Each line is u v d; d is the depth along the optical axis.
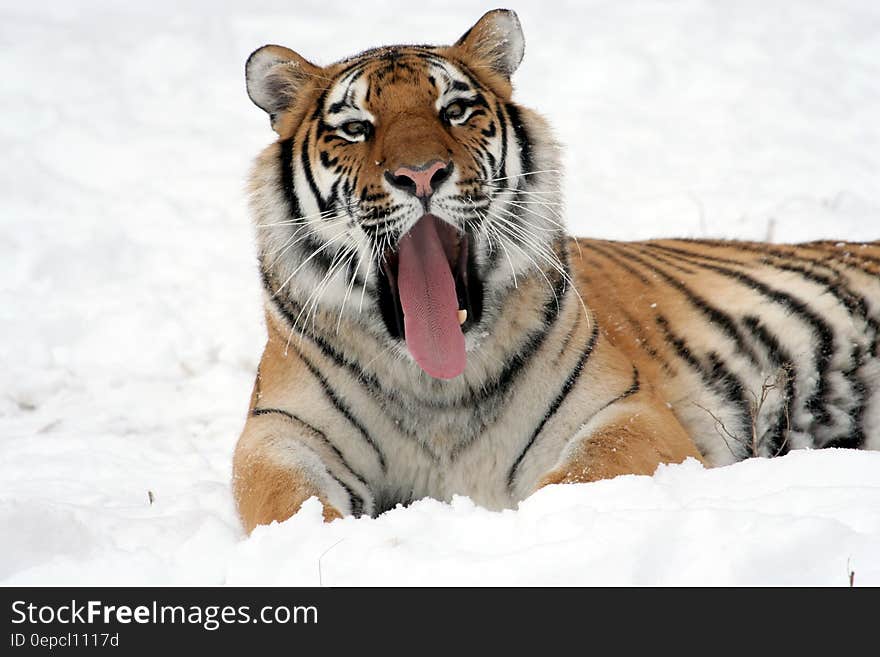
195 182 18.23
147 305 14.30
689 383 10.22
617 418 8.84
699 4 25.77
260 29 24.64
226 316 14.16
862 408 10.86
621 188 18.09
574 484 7.35
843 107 21.05
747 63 22.77
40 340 13.55
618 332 10.04
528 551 6.36
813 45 23.66
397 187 8.15
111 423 11.93
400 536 6.91
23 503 7.86
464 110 8.73
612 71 22.11
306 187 8.79
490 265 8.66
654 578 6.14
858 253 11.27
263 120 20.88
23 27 24.47
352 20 25.20
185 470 10.66
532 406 8.92
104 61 22.72
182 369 13.23
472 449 8.94
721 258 11.31
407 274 8.52
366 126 8.62
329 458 8.88
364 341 8.75
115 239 16.09
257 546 6.95
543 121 9.23
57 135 19.52
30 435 11.60
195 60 22.89
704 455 10.18
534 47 23.36
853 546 6.16
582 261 10.67
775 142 19.47
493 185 8.61
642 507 6.99
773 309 10.66
